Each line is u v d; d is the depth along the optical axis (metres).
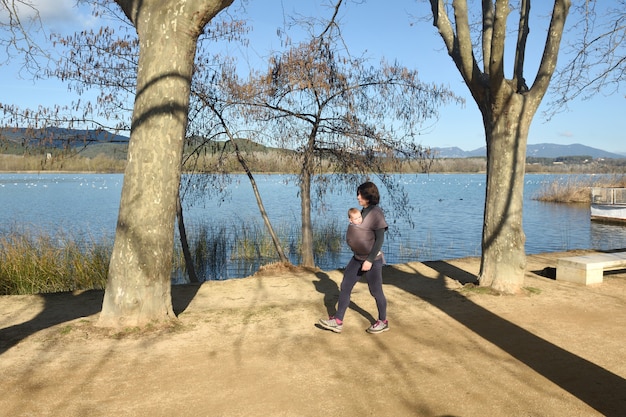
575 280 8.59
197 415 3.85
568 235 23.05
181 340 5.65
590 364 4.88
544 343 5.52
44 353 5.21
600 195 29.12
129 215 5.97
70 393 4.24
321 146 10.91
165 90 5.93
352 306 7.21
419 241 20.38
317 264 15.28
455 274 9.50
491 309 6.94
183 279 13.41
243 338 5.74
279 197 45.78
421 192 64.06
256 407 3.98
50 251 11.19
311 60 10.08
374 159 10.70
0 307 7.27
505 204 7.77
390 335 5.85
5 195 47.12
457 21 7.75
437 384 4.41
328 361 5.00
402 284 8.66
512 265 7.82
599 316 6.59
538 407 3.95
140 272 6.01
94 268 10.95
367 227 5.70
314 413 3.88
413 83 10.59
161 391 4.29
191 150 11.22
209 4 5.93
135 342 5.55
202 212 30.14
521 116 7.55
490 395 4.18
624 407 3.94
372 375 4.63
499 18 6.69
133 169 5.95
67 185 70.62
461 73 7.93
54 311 7.02
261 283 8.91
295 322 6.41
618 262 8.78
